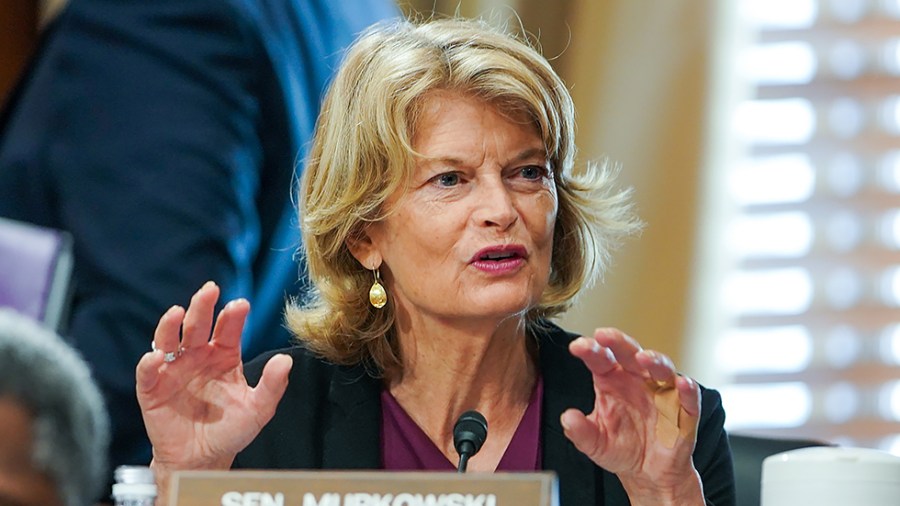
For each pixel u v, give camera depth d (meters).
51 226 8.08
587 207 6.88
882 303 11.26
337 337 6.79
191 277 7.87
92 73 8.09
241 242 8.09
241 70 8.17
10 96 8.52
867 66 11.47
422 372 6.64
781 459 4.51
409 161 6.26
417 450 6.59
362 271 6.78
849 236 11.33
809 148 11.41
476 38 6.47
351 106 6.50
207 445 5.53
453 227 6.21
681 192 11.19
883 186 11.36
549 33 11.21
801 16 11.53
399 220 6.34
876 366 11.20
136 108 8.02
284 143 8.39
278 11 8.47
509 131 6.29
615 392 5.41
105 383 7.72
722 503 6.56
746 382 11.25
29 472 2.34
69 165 7.99
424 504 3.97
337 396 6.71
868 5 11.50
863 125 11.41
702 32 11.25
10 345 2.39
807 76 11.45
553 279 6.98
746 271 11.32
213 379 5.57
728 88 11.42
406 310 6.63
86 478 2.39
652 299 11.13
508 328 6.49
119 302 7.79
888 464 4.40
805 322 11.25
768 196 11.37
